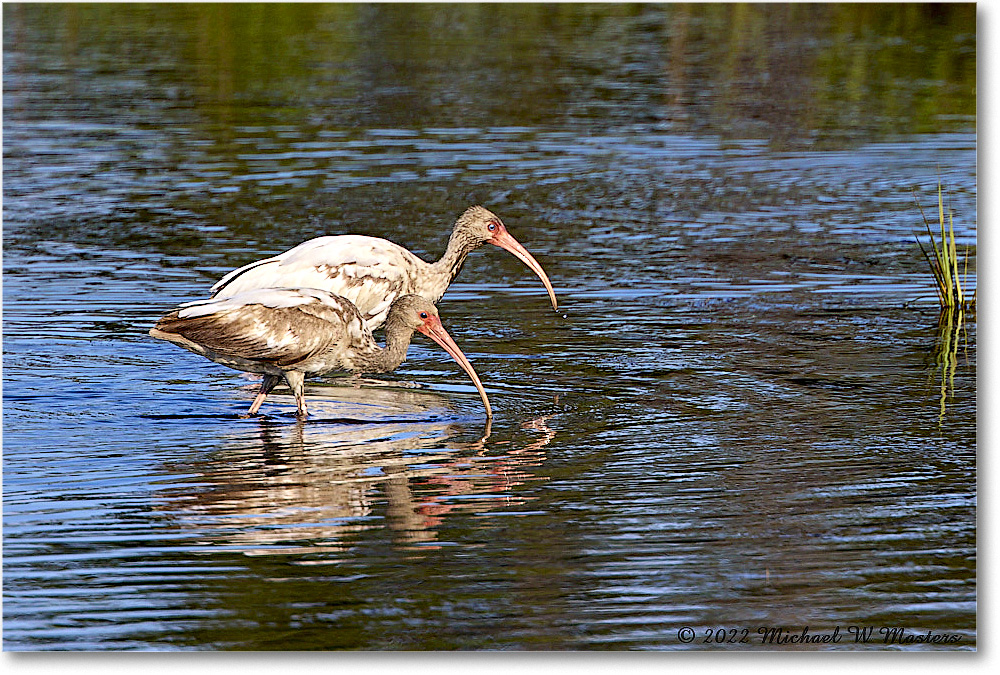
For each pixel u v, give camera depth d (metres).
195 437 12.77
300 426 13.17
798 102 31.45
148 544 10.32
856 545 10.34
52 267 19.16
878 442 12.60
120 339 16.08
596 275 19.11
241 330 13.13
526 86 32.72
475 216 16.06
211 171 24.91
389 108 30.25
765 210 22.83
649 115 30.09
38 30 38.81
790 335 16.34
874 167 25.81
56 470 11.82
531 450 12.40
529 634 9.02
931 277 19.14
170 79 32.88
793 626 9.15
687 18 42.16
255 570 9.90
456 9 43.03
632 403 13.80
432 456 12.23
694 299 17.97
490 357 15.52
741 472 11.83
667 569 9.91
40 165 25.27
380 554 10.16
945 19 41.50
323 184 24.00
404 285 15.41
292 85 32.41
